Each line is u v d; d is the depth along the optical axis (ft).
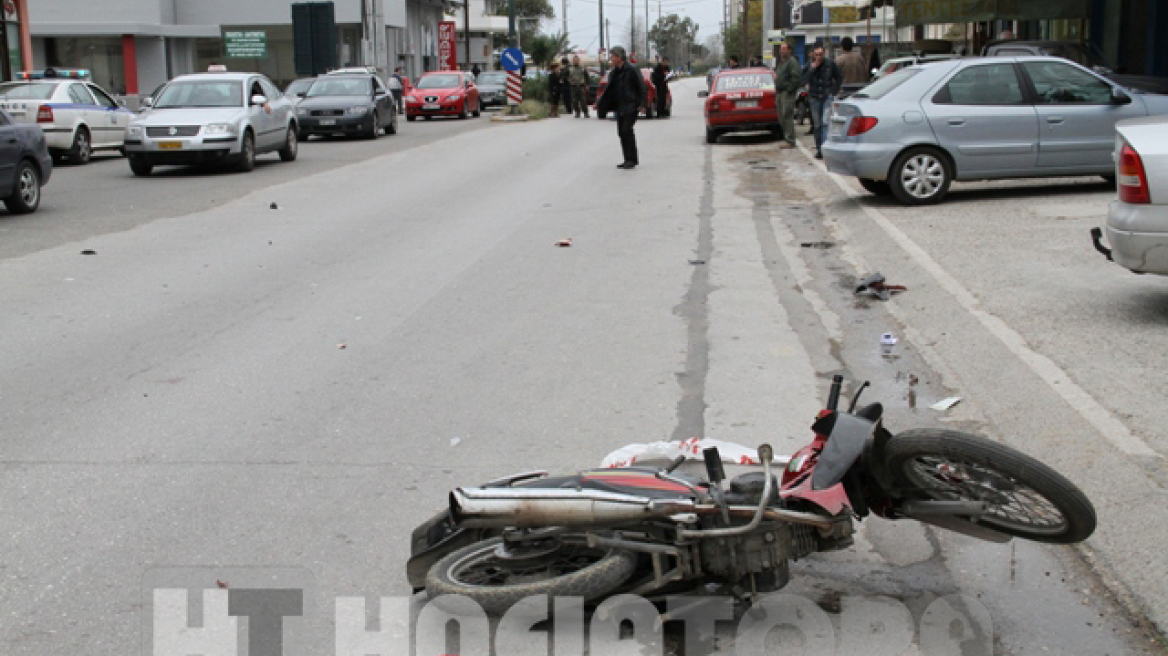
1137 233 24.57
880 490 13.47
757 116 79.87
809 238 40.19
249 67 186.39
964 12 76.38
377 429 20.21
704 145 80.94
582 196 52.70
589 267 35.29
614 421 20.47
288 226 44.60
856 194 50.34
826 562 14.94
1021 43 67.41
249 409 21.39
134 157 66.13
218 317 28.99
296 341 26.48
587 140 87.15
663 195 52.75
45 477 17.97
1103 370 22.02
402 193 54.70
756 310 29.27
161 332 27.43
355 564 14.96
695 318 28.45
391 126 98.99
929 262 33.37
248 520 16.33
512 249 38.68
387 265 35.96
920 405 21.09
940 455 12.64
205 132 65.57
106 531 15.97
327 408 21.44
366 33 183.62
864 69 81.15
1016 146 44.27
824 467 12.85
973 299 28.53
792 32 172.04
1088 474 16.93
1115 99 44.37
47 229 44.24
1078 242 35.29
